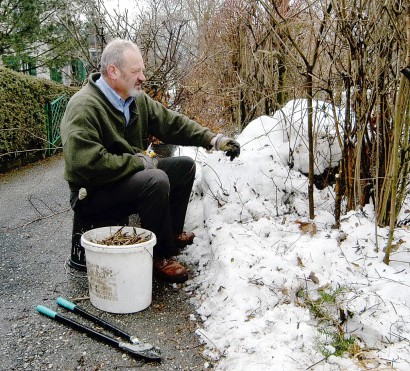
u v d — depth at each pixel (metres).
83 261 3.00
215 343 2.17
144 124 3.07
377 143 2.55
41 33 11.92
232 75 4.69
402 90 2.22
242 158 3.47
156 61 4.93
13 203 4.89
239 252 2.64
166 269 2.82
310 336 2.05
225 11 4.56
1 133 6.69
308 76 2.69
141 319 2.43
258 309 2.28
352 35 2.46
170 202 3.10
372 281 2.30
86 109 2.64
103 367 2.05
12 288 2.77
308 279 2.38
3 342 2.22
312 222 2.94
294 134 3.41
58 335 2.28
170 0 6.02
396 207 2.64
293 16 2.88
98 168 2.59
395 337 1.99
